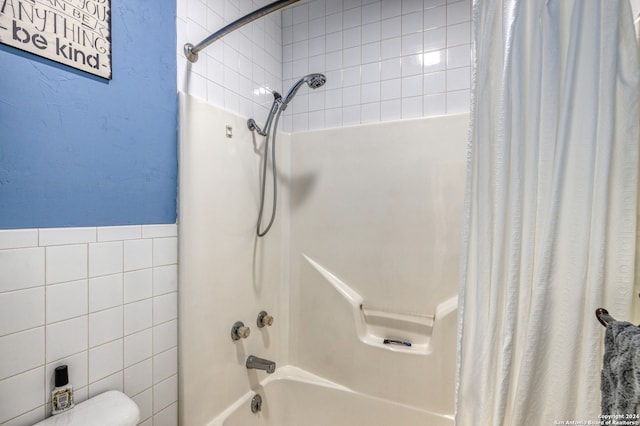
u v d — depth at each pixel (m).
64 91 0.83
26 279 0.77
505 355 0.70
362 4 1.64
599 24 0.63
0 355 0.73
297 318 1.71
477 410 0.75
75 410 0.83
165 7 1.11
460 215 1.38
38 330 0.79
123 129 0.97
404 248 1.49
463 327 0.80
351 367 1.54
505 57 0.72
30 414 0.77
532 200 0.70
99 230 0.92
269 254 1.62
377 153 1.54
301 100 1.77
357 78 1.64
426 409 1.37
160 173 1.09
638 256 0.63
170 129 1.13
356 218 1.58
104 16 0.92
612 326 0.55
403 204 1.49
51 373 0.82
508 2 0.72
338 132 1.62
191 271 1.18
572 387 0.64
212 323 1.28
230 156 1.36
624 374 0.51
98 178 0.91
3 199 0.73
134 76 1.00
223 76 1.39
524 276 0.70
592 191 0.63
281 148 1.70
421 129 1.46
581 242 0.64
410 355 1.41
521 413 0.68
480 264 0.76
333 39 1.70
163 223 1.11
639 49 0.61
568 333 0.65
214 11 1.34
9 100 0.73
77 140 0.86
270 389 1.56
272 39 1.72
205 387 1.25
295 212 1.72
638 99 0.60
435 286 1.43
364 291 1.57
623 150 0.61
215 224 1.29
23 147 0.76
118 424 0.82
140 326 1.03
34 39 0.77
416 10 1.53
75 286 0.86
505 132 0.72
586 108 0.64
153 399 1.08
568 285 0.65
